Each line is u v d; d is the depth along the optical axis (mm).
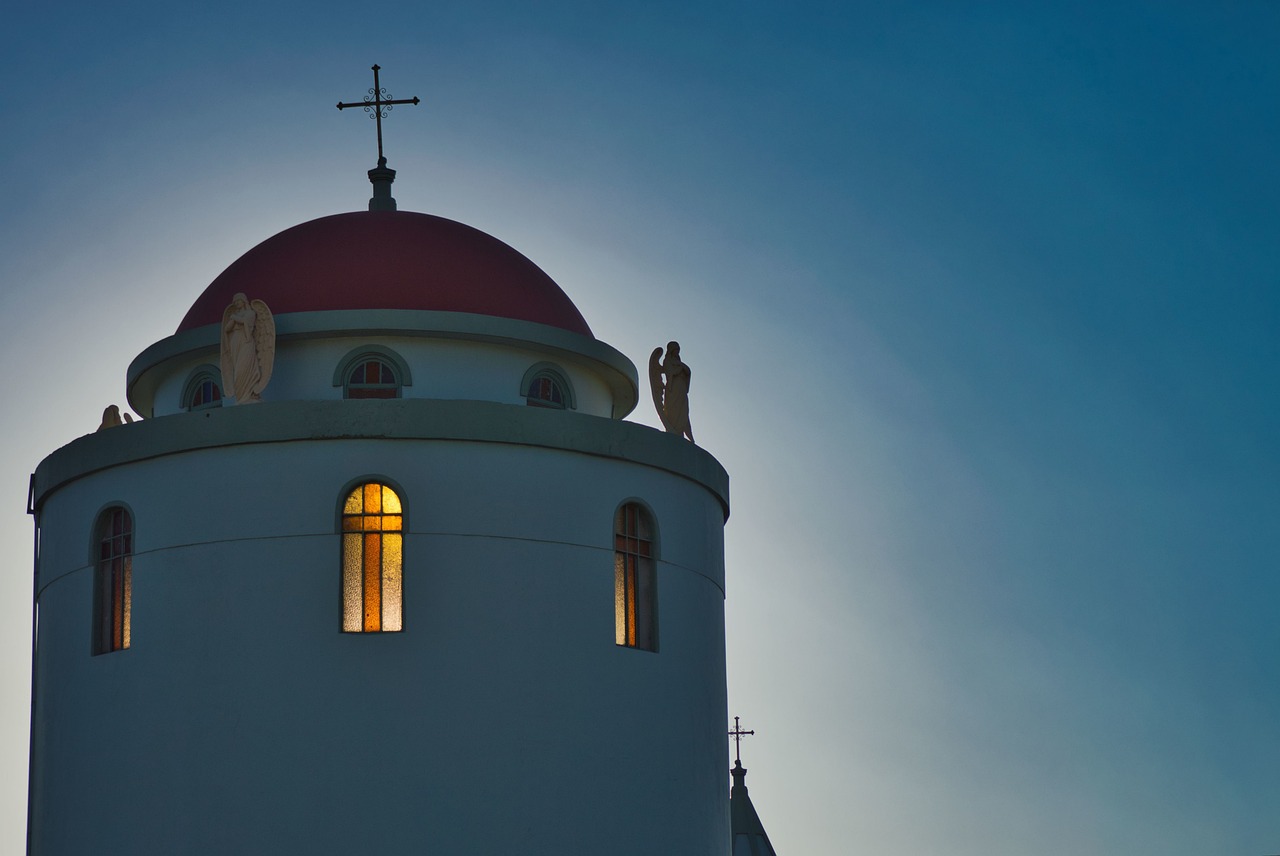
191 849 36688
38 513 42750
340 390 40188
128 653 38188
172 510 38344
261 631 37250
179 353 41031
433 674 37188
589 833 37781
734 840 69375
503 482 38438
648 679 39500
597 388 43906
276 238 43938
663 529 40781
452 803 36781
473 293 41688
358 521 37812
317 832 36438
